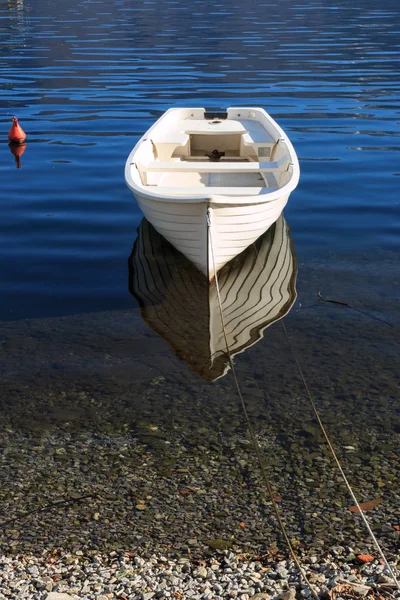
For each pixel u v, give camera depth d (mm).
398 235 9930
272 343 7117
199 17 46594
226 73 24641
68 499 4883
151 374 6566
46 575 4078
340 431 5660
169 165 9445
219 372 6590
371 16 46156
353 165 13391
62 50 30516
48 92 21125
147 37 35281
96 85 22328
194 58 28172
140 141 10641
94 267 9008
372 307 7832
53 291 8359
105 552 4340
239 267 8969
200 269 8609
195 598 3826
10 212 10906
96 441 5562
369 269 8820
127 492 4957
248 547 4391
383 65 25828
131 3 60656
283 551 4340
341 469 5156
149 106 19000
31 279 8680
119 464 5273
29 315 7789
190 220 7996
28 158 13977
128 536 4508
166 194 8625
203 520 4668
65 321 7637
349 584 3902
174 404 6082
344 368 6621
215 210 7793
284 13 49188
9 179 12586
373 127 16531
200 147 12469
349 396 6164
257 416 5891
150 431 5695
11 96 20484
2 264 9086
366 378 6445
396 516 4668
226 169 9312
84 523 4637
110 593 3887
